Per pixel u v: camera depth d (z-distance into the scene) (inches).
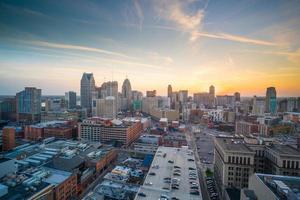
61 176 4859.7
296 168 4704.7
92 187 5684.1
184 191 4323.3
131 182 5339.6
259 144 5851.4
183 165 5723.4
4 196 3654.0
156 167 5541.3
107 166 7101.4
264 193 2950.3
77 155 6520.7
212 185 5935.0
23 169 5098.4
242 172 5022.1
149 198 4033.0
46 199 4015.8
